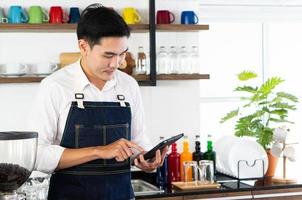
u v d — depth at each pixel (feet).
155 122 11.89
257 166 11.07
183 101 12.06
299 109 13.67
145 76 11.11
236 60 13.32
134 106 7.69
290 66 13.67
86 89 7.18
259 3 13.16
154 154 7.00
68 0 11.34
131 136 7.79
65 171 6.97
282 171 11.64
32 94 11.09
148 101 11.83
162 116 11.93
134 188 10.97
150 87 11.82
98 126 7.16
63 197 6.97
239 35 13.32
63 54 10.89
